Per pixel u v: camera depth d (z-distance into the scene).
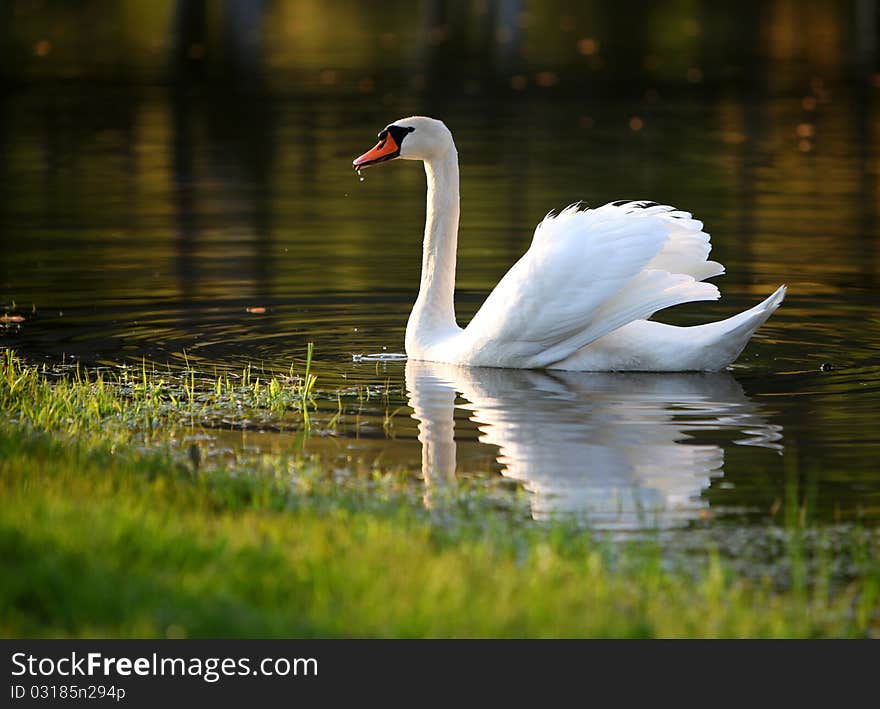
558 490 10.68
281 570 8.10
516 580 8.20
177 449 11.72
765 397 13.32
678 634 7.74
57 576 7.59
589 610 7.90
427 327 15.29
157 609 7.47
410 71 42.72
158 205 24.33
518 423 12.52
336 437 12.14
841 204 24.12
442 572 8.10
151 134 31.73
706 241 14.85
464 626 7.58
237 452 11.66
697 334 14.23
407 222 23.00
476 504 10.32
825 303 17.55
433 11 59.97
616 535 9.66
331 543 8.65
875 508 10.27
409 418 12.71
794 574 8.95
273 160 28.92
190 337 15.87
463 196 24.81
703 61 45.28
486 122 33.88
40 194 25.22
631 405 13.09
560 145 30.59
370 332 16.33
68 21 54.72
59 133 31.78
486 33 52.97
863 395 13.37
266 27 54.03
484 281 18.97
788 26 54.34
